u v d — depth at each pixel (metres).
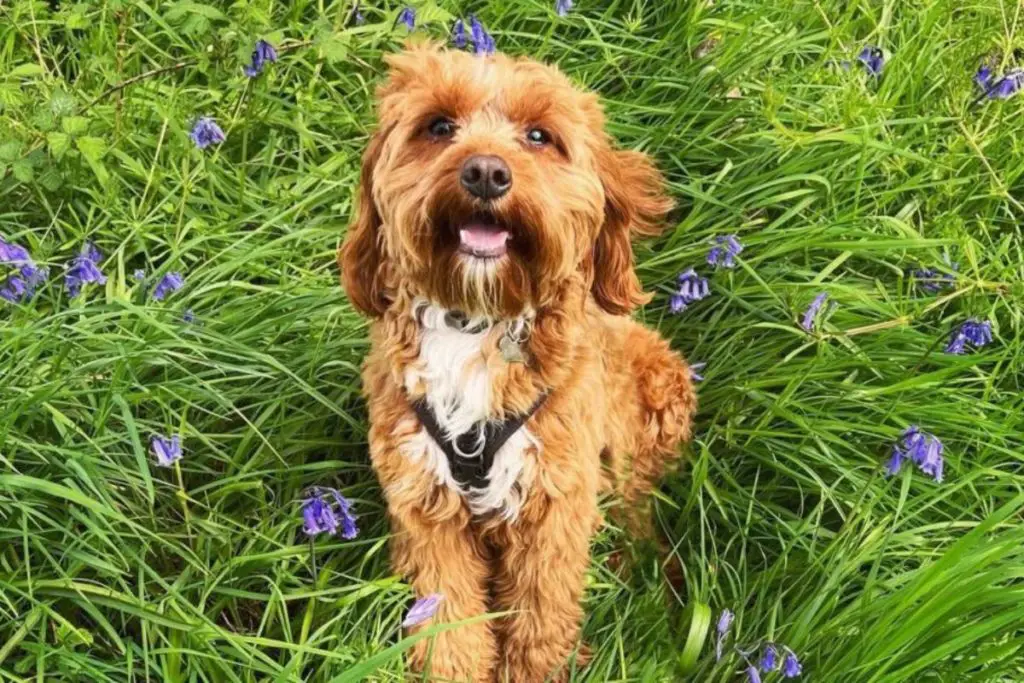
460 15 1.55
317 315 1.33
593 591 1.30
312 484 1.27
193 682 1.10
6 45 1.51
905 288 1.47
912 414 1.33
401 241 1.12
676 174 1.54
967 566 1.11
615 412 1.31
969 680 1.11
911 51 1.64
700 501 1.29
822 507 1.28
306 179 1.46
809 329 1.34
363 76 1.57
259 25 1.47
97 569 1.14
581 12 1.66
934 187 1.53
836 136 1.46
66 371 1.21
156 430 1.24
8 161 1.36
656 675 1.18
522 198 1.09
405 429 1.17
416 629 1.22
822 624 1.20
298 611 1.20
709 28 1.62
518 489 1.18
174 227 1.40
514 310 1.14
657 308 1.49
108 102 1.48
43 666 1.07
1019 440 1.34
